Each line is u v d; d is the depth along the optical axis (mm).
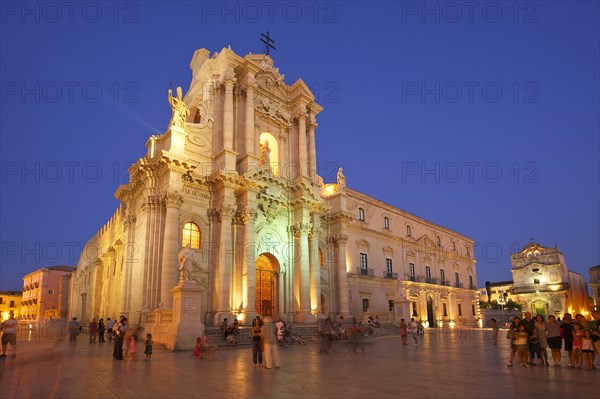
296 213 36250
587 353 13781
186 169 28344
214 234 30031
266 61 38531
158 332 22875
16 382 9844
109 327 26969
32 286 88250
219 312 27766
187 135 30875
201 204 30234
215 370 13992
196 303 21609
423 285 53875
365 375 12789
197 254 28953
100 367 14680
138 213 30797
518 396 9336
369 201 48906
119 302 32844
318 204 36906
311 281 35562
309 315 33625
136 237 30297
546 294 77812
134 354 16625
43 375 8438
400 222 53500
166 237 26656
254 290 30062
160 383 11453
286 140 38688
